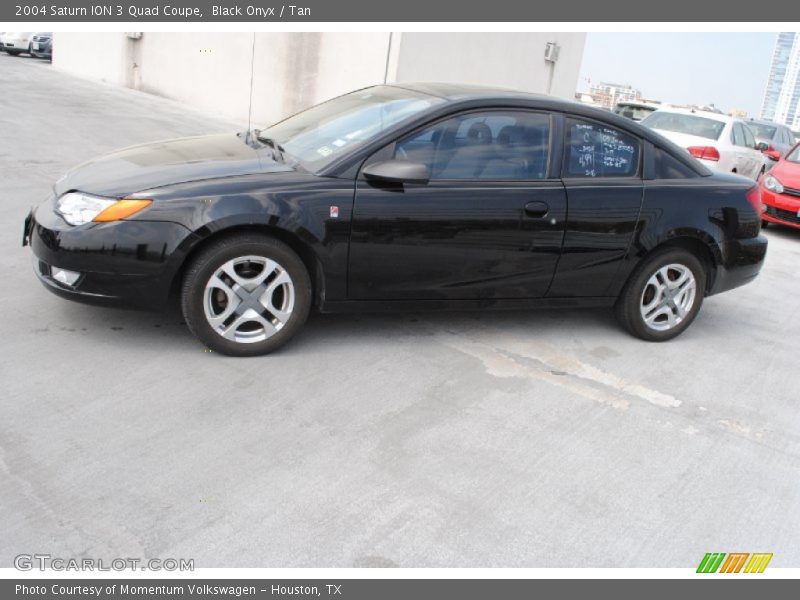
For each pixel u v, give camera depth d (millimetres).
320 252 3850
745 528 3027
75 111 12594
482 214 4102
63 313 4266
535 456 3359
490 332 4770
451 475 3133
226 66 15008
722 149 10625
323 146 4156
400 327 4652
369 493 2947
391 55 12195
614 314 4949
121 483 2842
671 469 3395
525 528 2852
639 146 4602
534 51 15102
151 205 3596
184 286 3738
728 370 4645
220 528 2664
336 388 3766
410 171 3756
